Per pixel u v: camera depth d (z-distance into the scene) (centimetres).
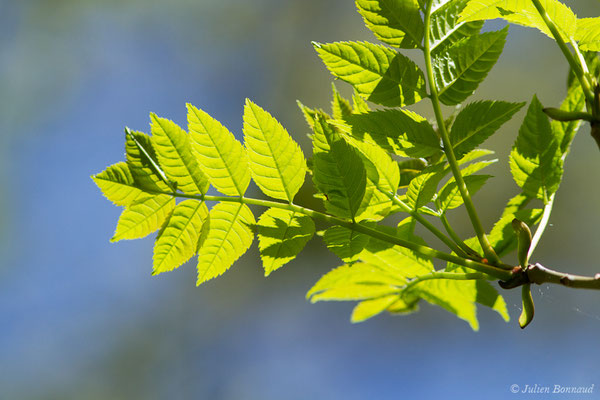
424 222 87
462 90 87
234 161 86
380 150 87
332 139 84
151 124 86
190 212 87
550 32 86
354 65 87
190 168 87
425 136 87
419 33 87
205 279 87
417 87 87
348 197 85
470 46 87
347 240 86
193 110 86
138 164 86
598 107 82
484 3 86
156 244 87
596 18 85
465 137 87
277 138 86
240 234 87
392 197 87
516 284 85
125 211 87
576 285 83
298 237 87
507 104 87
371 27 87
